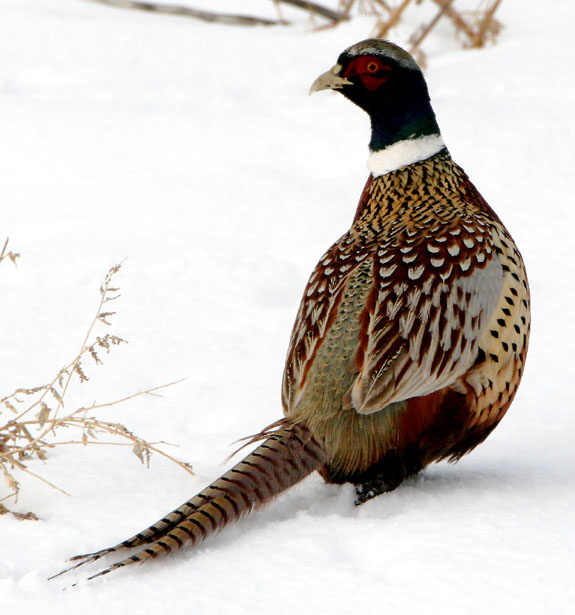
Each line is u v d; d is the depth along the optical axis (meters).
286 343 13.51
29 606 7.30
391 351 8.77
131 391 12.07
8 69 22.03
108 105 20.36
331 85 10.55
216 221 16.53
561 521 8.30
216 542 8.20
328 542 8.16
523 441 10.80
